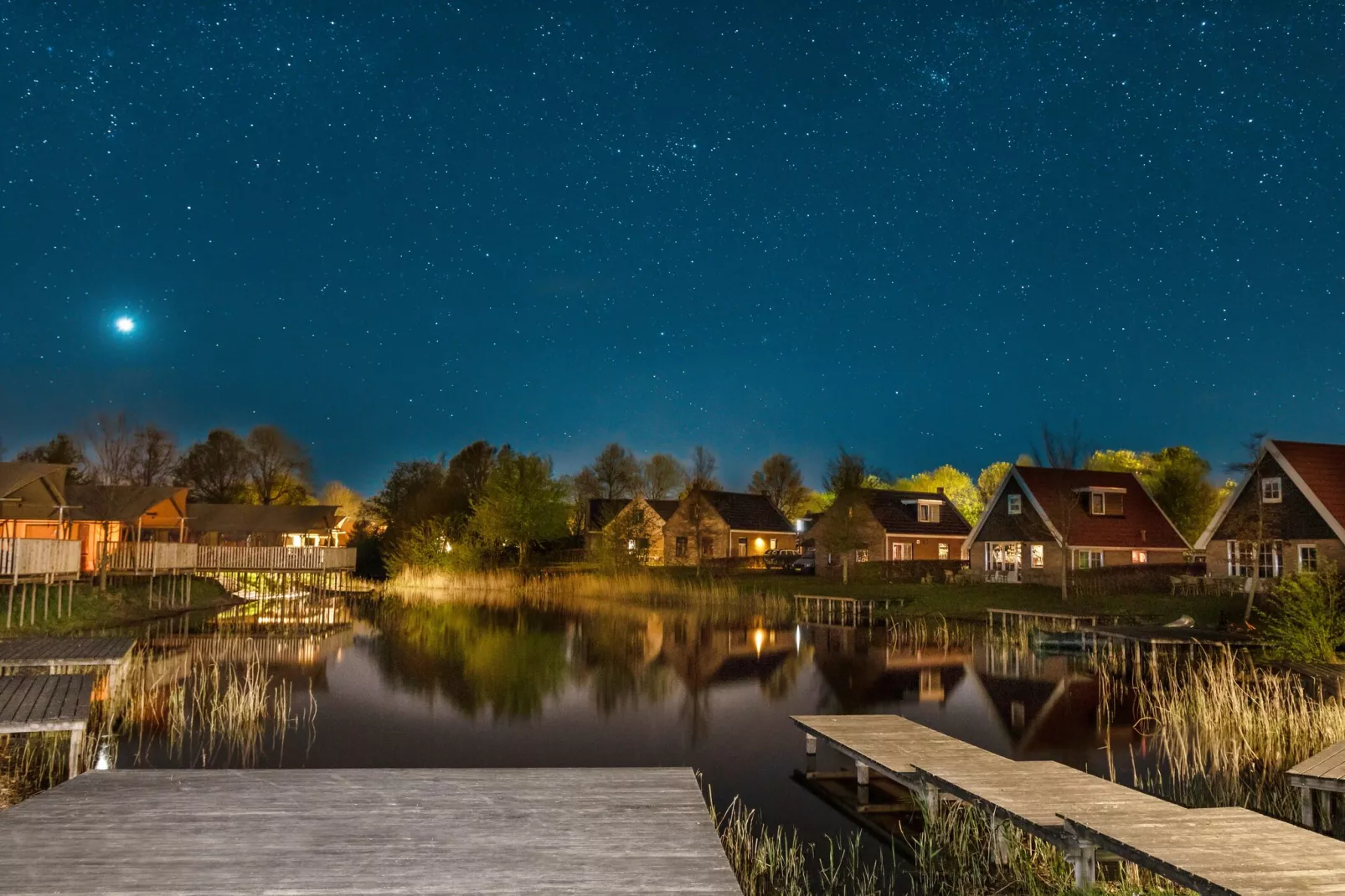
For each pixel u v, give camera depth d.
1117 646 24.44
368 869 5.86
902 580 44.75
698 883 5.68
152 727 15.20
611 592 45.66
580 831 6.73
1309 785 9.59
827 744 13.38
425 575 51.41
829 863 9.34
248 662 23.12
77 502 41.88
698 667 23.20
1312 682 17.12
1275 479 32.41
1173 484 50.41
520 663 23.56
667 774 8.49
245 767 12.97
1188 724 15.52
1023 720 16.61
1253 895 6.04
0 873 5.70
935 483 84.00
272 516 66.81
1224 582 32.69
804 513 89.06
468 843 6.41
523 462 53.84
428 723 16.19
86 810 7.12
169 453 60.94
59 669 16.27
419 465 70.62
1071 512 40.19
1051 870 8.73
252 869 5.82
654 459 100.81
